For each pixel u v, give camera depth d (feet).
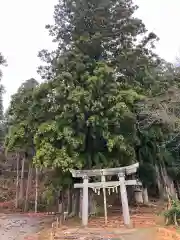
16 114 58.18
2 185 106.93
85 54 56.24
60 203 68.74
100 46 56.13
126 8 56.70
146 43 59.31
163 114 50.31
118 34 57.47
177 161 77.71
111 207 63.98
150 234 34.14
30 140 56.13
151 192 81.76
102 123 48.60
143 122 56.85
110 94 49.37
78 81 51.34
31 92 57.11
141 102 52.03
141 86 57.31
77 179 53.52
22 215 73.00
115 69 55.26
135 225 41.60
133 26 55.93
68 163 48.06
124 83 54.39
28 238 40.40
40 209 83.05
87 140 53.01
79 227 43.42
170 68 64.64
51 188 58.03
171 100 50.55
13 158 111.86
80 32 57.62
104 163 51.44
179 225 37.68
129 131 52.95
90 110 48.03
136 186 69.97
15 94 59.47
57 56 57.36
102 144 53.62
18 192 95.76
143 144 67.51
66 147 49.14
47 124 49.83
